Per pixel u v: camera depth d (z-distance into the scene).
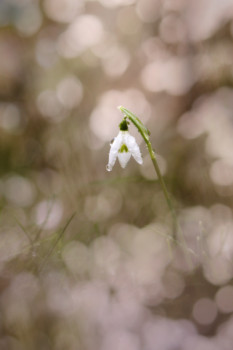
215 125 0.86
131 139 0.59
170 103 0.94
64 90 1.00
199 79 0.91
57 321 0.79
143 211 0.82
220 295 0.79
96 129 0.94
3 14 1.05
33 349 0.78
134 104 0.96
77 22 1.03
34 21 1.06
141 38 1.01
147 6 1.00
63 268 0.69
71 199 0.82
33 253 0.65
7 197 0.85
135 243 0.81
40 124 0.97
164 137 0.90
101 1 1.04
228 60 0.88
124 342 0.79
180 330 0.80
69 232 0.75
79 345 0.78
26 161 0.91
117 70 1.00
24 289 0.75
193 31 0.92
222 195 0.83
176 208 0.82
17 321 0.78
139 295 0.80
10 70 1.02
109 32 1.03
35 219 0.75
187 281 0.79
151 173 0.86
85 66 1.01
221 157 0.84
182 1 0.96
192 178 0.85
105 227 0.79
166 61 0.96
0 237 0.70
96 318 0.79
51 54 1.03
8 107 0.99
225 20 0.88
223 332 0.80
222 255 0.75
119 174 0.86
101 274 0.75
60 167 0.89
